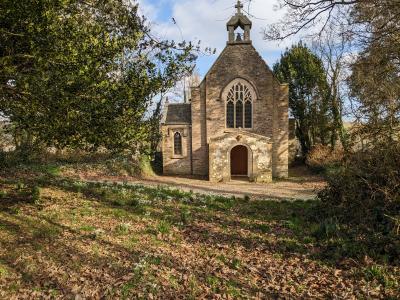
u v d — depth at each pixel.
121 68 8.79
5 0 6.43
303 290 6.80
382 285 6.79
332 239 9.16
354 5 11.68
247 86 31.17
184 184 25.83
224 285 6.96
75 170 25.02
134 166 29.31
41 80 6.89
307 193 21.27
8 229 9.63
